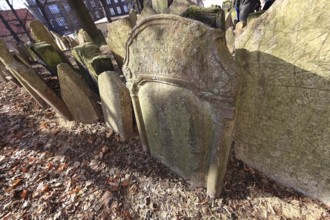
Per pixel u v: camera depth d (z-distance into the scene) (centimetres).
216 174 167
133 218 185
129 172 235
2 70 572
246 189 186
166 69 156
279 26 130
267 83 151
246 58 155
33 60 687
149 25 148
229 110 133
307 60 126
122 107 243
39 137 329
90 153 273
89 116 325
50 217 200
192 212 179
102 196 211
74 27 2789
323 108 131
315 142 145
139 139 276
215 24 168
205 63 130
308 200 168
